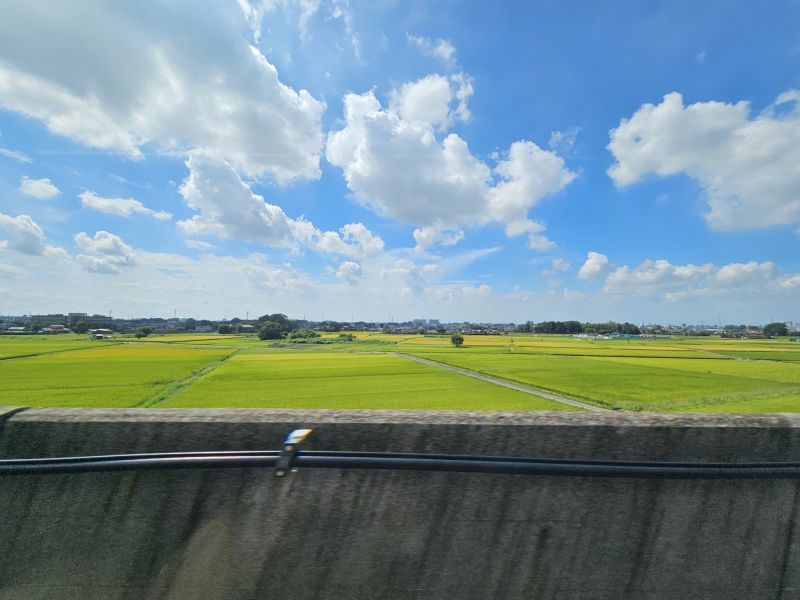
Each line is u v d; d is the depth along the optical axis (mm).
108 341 104875
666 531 1758
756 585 1751
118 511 1757
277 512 1747
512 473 1759
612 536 1760
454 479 1778
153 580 1726
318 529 1743
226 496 1765
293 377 40375
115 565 1736
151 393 29125
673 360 63875
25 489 1778
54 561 1744
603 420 1926
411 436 1881
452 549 1748
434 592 1730
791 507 1782
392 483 1770
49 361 52219
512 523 1765
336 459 1772
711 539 1757
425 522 1754
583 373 45375
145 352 70812
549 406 26688
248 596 1716
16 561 1748
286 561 1729
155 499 1764
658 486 1781
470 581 1736
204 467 1749
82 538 1747
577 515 1771
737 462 1874
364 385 35188
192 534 1744
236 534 1740
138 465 1736
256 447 1870
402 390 32562
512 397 29781
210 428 1878
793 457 1910
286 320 195000
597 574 1744
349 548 1737
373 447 1875
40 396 27172
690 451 1891
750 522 1767
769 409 25500
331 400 27859
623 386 35406
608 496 1780
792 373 45625
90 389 30406
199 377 40188
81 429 1879
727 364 56969
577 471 1745
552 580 1740
